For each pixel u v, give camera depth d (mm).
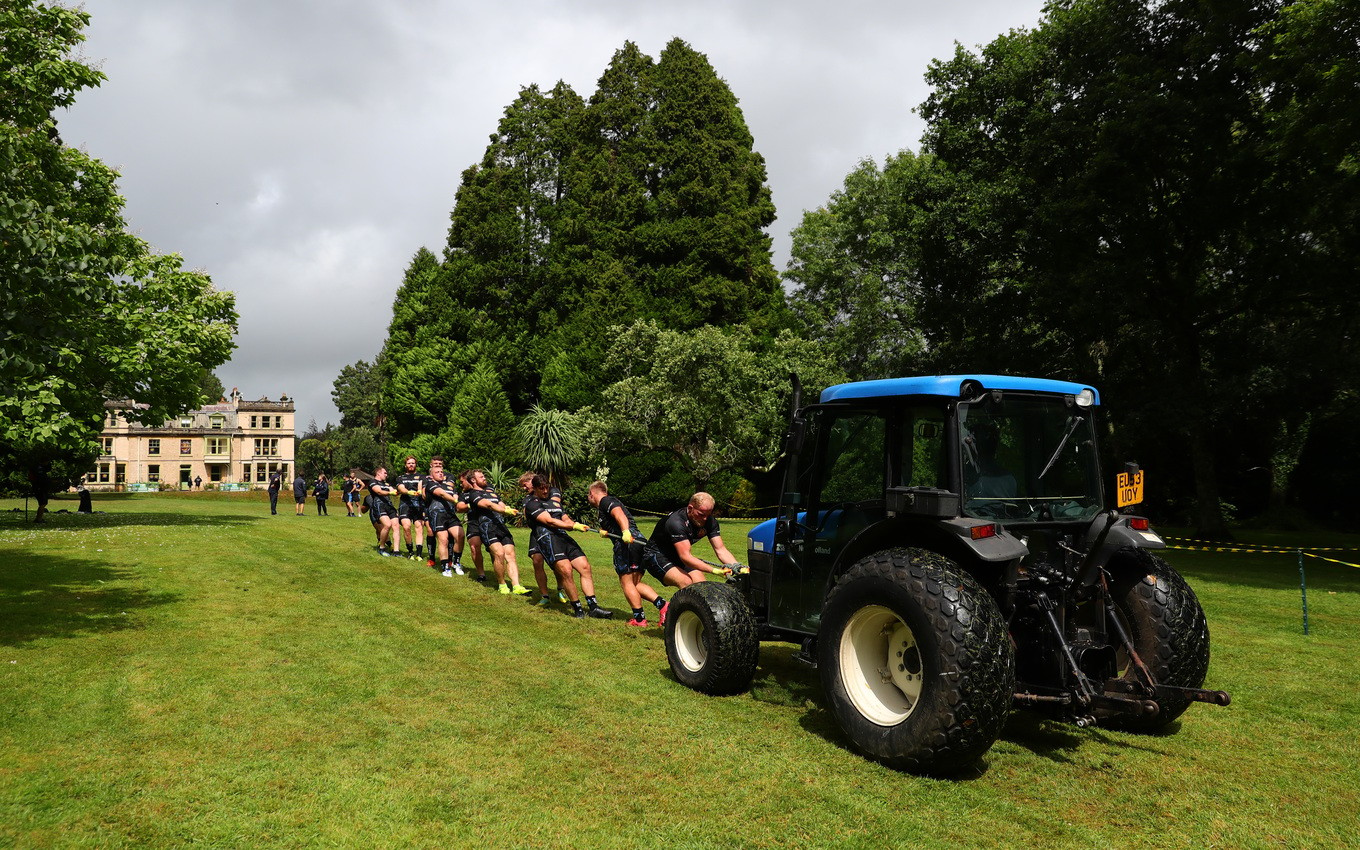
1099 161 18031
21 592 9664
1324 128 13750
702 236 37781
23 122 15234
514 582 10234
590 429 30734
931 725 4145
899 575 4430
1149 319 20969
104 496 55562
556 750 4617
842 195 39750
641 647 7348
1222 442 30938
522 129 46125
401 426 47188
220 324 22000
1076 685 4418
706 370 29125
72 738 4684
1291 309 21078
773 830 3615
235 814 3693
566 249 41281
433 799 3900
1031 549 4863
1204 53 17922
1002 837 3584
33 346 7184
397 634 7758
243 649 7016
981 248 21656
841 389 5477
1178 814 3857
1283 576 13930
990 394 4820
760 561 6324
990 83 21672
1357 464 29453
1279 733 5125
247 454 93438
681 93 40219
